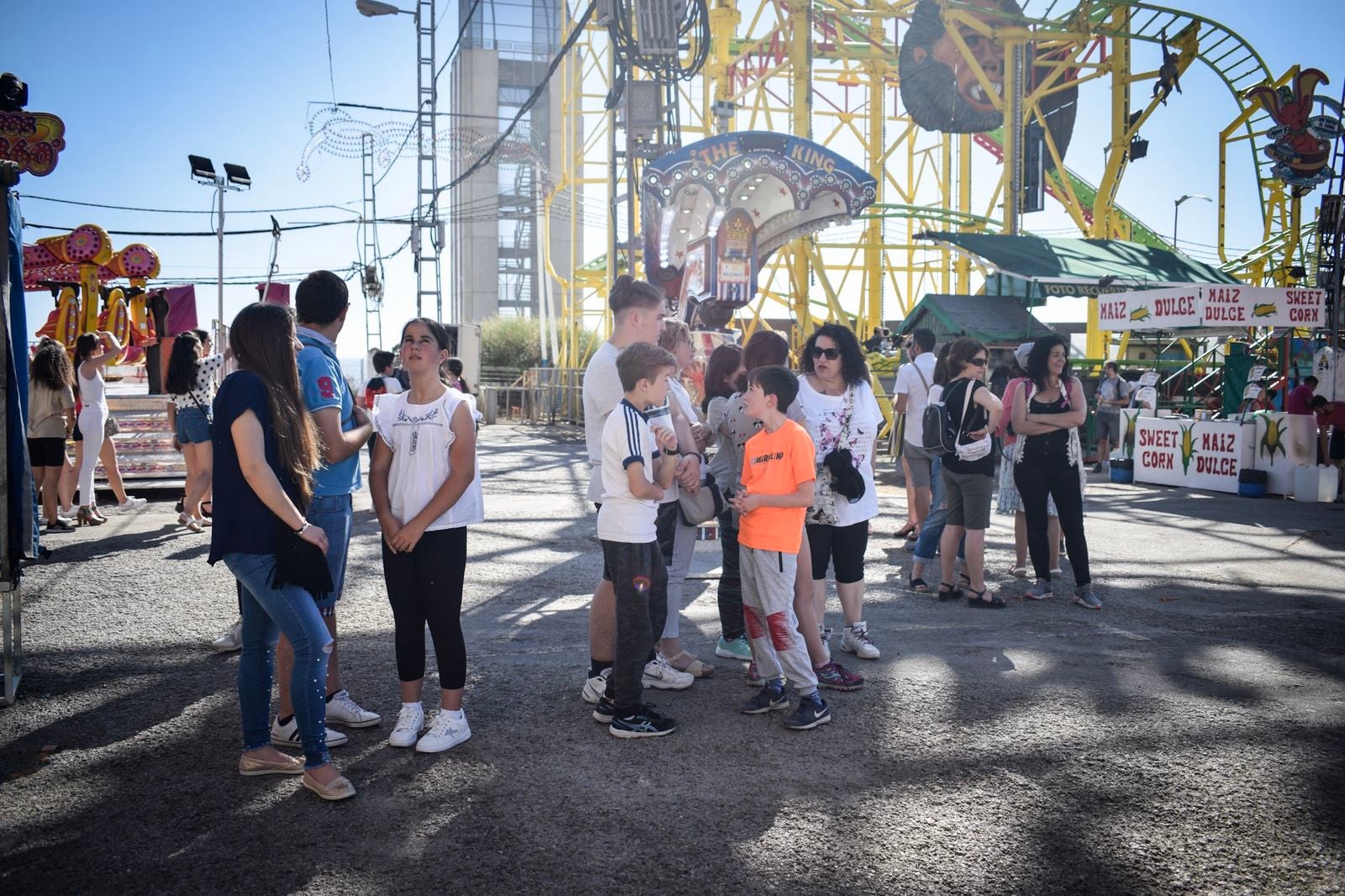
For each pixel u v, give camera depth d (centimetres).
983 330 1720
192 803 335
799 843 305
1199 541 901
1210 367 2206
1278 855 298
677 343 478
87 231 1830
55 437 920
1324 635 567
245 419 324
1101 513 1090
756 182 1905
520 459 1750
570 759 375
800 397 500
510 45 7012
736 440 489
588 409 443
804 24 2269
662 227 1859
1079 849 302
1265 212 2958
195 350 891
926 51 2591
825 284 2334
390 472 390
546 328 5097
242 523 328
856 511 506
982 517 630
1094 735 400
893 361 1975
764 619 427
